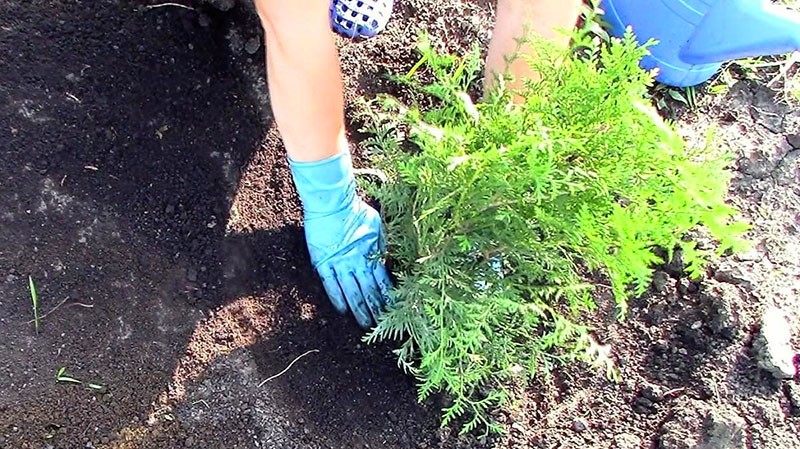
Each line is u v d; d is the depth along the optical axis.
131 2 1.01
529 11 0.80
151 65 1.00
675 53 1.10
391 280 1.00
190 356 0.94
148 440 0.91
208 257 0.98
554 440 0.97
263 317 0.97
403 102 1.10
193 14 1.04
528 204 0.76
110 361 0.91
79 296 0.92
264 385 0.94
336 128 0.89
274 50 0.81
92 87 0.97
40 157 0.93
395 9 1.14
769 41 1.01
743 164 1.13
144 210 0.96
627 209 0.74
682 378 1.01
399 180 0.90
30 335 0.89
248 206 1.01
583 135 0.70
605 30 1.14
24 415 0.88
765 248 1.08
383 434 0.95
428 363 0.85
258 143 1.04
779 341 1.01
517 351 0.94
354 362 0.97
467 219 0.81
